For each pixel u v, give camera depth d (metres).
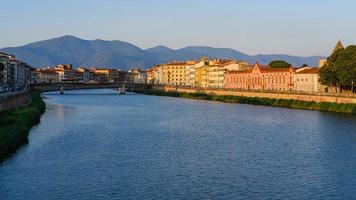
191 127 126.50
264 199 59.72
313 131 117.06
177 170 74.12
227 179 68.81
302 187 64.94
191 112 174.00
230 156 85.25
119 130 119.50
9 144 86.75
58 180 67.44
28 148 91.00
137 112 173.62
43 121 137.88
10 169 73.50
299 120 142.62
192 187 64.56
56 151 88.38
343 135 109.81
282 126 127.94
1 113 122.00
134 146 95.00
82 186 64.56
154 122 138.50
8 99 136.38
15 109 138.88
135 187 64.31
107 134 111.75
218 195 61.12
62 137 105.81
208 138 106.25
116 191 62.47
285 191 63.06
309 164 78.81
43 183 65.75
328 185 65.94
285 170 74.50
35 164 77.00
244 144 98.12
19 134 94.94
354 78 187.25
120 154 86.44
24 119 117.94
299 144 97.94
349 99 173.25
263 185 65.75
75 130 118.31
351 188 64.50
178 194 61.44
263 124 132.75
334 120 141.38
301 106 192.25
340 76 191.25
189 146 95.50
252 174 71.81
